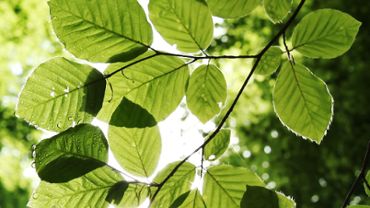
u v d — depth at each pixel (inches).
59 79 23.8
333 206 153.8
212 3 26.0
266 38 156.0
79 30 23.7
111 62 24.1
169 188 25.5
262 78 140.4
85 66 23.8
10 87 188.7
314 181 155.0
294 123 27.5
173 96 25.6
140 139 24.8
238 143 168.9
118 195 24.2
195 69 26.1
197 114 26.6
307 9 137.3
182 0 24.7
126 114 24.5
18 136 195.2
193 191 26.0
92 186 24.5
